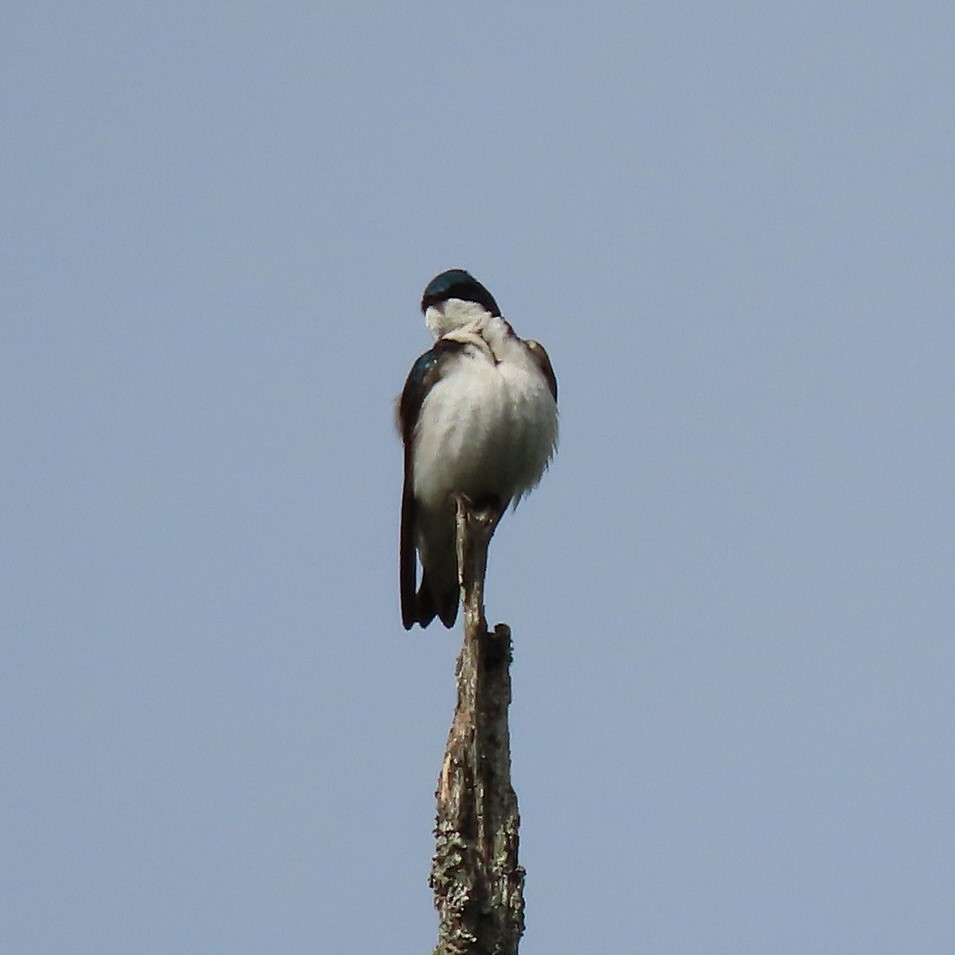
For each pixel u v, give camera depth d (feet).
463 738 31.19
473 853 30.40
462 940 29.84
